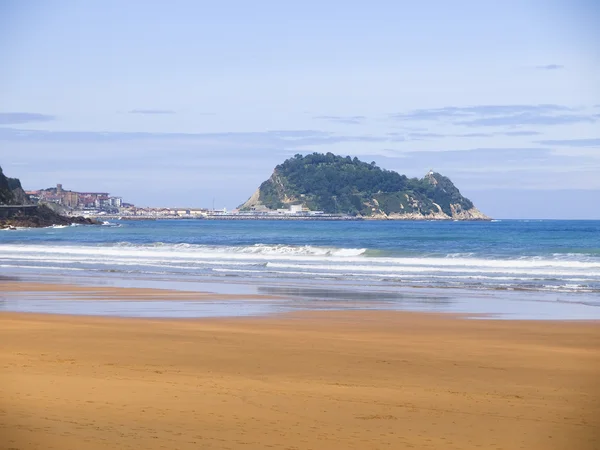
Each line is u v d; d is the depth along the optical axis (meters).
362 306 23.33
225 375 11.47
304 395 10.09
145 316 20.30
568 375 11.80
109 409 9.13
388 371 12.00
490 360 13.21
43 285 30.59
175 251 57.00
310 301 24.75
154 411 9.08
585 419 9.01
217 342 15.09
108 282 32.47
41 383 10.59
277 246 58.06
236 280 33.56
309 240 92.44
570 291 28.62
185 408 9.24
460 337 16.36
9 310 21.80
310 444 7.86
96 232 137.50
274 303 24.06
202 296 26.28
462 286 30.59
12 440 7.84
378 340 15.75
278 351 13.98
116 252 55.84
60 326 17.52
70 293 27.22
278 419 8.81
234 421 8.69
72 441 7.82
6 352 13.55
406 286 30.62
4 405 9.27
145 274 37.12
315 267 41.12
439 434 8.31
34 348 14.07
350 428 8.48
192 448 7.65
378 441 8.01
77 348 14.11
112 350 13.89
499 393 10.41
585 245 75.00
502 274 36.28
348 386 10.75
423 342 15.51
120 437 7.98
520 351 14.33
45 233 131.88
